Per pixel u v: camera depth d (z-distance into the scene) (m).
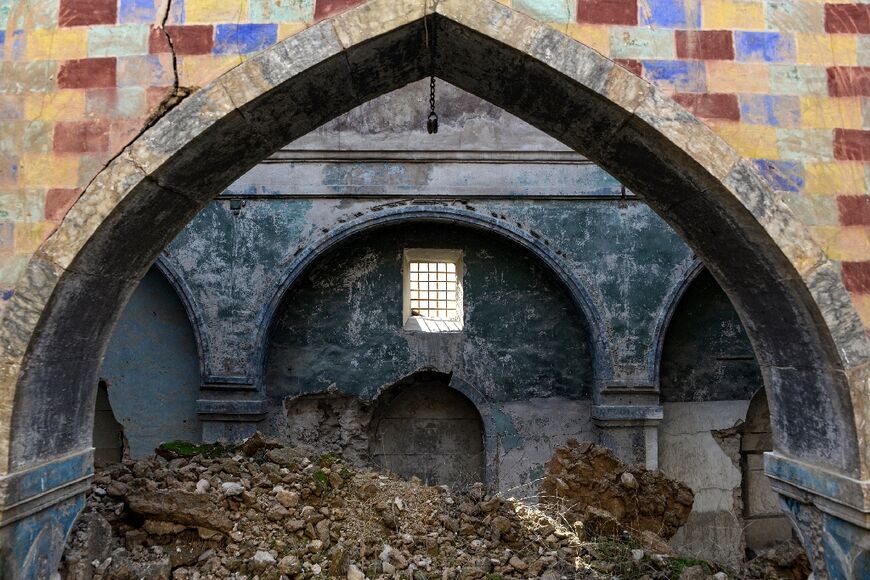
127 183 3.62
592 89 3.76
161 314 8.55
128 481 5.16
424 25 3.75
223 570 4.50
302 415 8.62
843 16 3.99
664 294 8.40
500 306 8.67
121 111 3.75
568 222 8.49
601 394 8.29
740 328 8.78
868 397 3.62
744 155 3.84
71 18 3.83
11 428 3.45
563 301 8.72
